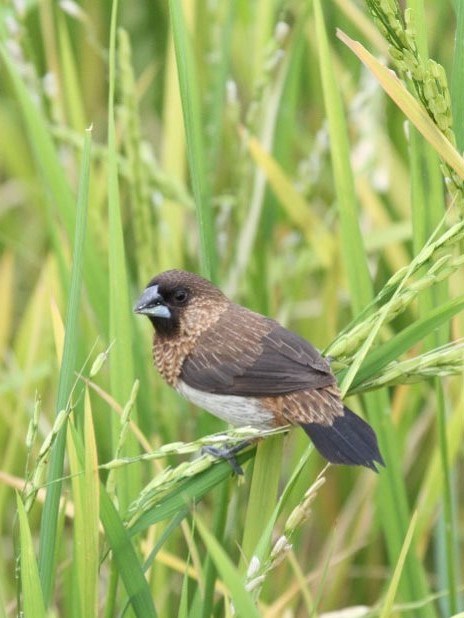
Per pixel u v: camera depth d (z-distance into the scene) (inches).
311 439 304.0
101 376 409.4
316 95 526.3
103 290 385.1
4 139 554.3
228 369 331.0
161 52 561.6
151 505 278.1
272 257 474.0
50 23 477.7
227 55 454.3
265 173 435.8
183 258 468.4
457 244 284.0
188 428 434.6
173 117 472.7
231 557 386.3
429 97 268.4
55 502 269.9
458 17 299.0
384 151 503.2
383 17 261.9
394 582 287.6
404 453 444.1
